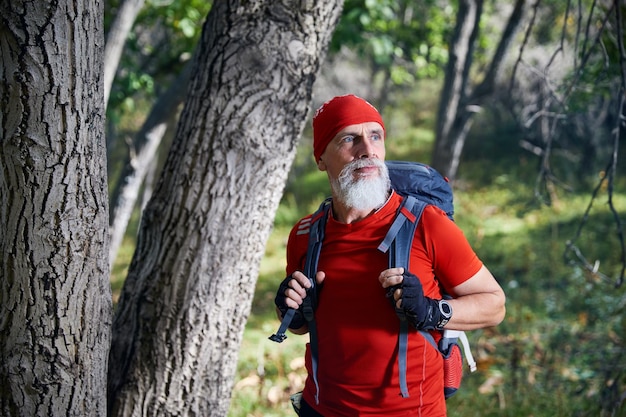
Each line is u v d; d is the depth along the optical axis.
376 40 8.79
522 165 17.73
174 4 8.52
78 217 2.52
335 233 2.63
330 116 2.60
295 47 3.04
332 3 3.10
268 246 11.98
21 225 2.46
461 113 10.24
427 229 2.54
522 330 7.23
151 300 3.09
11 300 2.53
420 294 2.37
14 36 2.31
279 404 5.41
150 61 9.91
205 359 3.11
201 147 3.05
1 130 2.39
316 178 17.05
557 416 5.25
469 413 5.32
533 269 10.02
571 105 6.21
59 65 2.36
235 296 3.13
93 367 2.71
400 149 19.94
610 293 8.23
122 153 15.82
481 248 11.38
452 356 2.67
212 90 3.05
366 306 2.53
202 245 3.05
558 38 10.84
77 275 2.56
